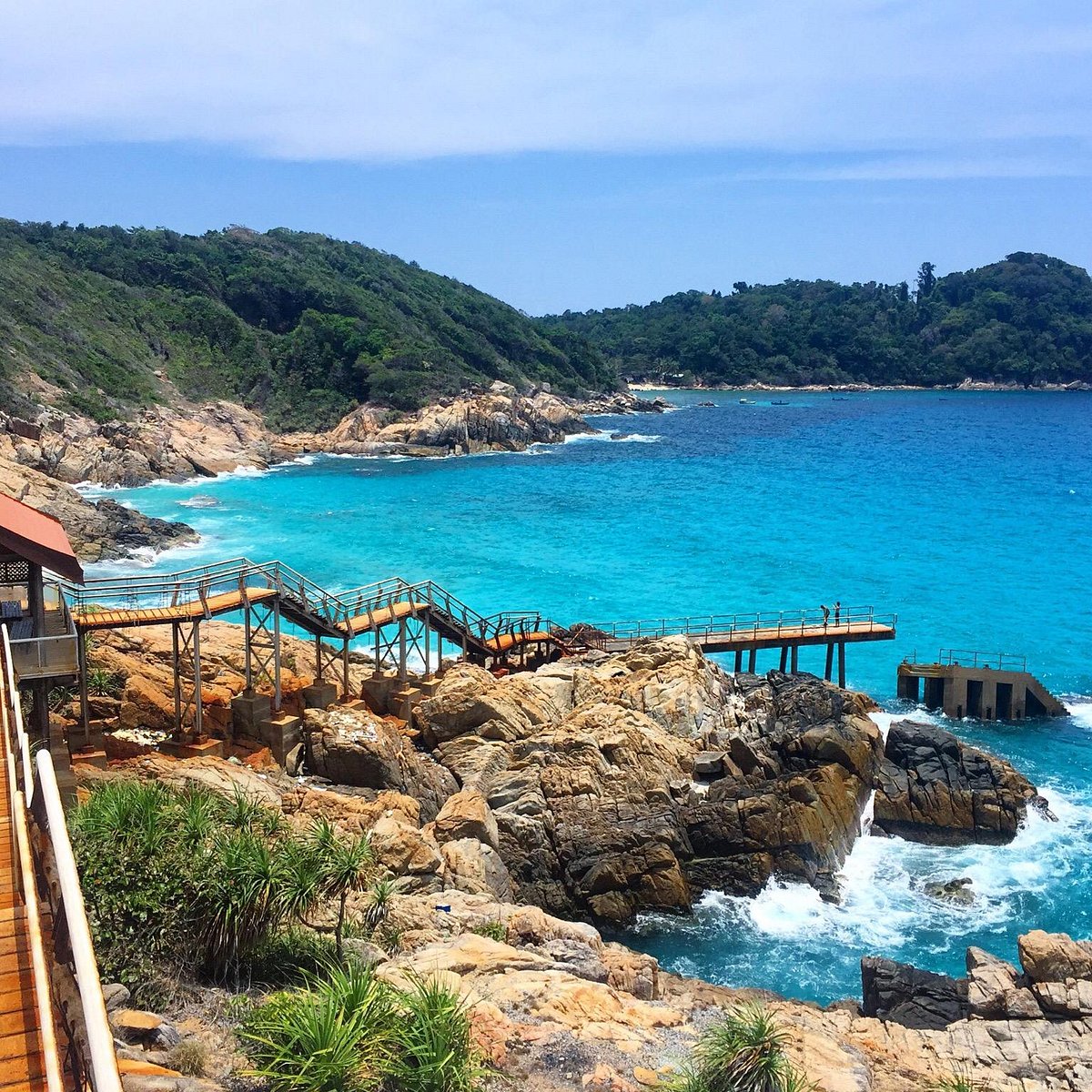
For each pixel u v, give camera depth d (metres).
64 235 182.00
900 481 116.06
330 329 167.25
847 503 101.88
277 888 16.84
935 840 36.97
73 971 8.16
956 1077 20.86
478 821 31.47
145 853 16.52
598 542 82.88
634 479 119.31
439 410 148.62
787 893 33.47
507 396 162.25
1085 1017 24.42
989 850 36.28
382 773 33.22
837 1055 20.38
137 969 15.27
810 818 34.59
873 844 36.88
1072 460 136.12
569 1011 18.22
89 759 29.06
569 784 34.28
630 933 31.56
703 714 40.56
